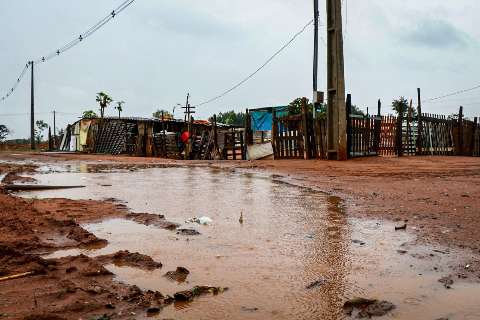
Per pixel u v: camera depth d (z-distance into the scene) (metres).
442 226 4.41
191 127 26.84
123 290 2.71
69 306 2.42
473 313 2.35
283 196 7.00
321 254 3.55
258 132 21.75
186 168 15.09
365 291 2.71
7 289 2.70
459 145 24.58
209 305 2.50
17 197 6.66
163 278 3.00
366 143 17.30
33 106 50.00
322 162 14.87
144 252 3.66
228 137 23.09
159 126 34.66
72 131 44.91
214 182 9.56
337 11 15.59
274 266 3.24
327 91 16.09
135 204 6.25
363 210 5.50
